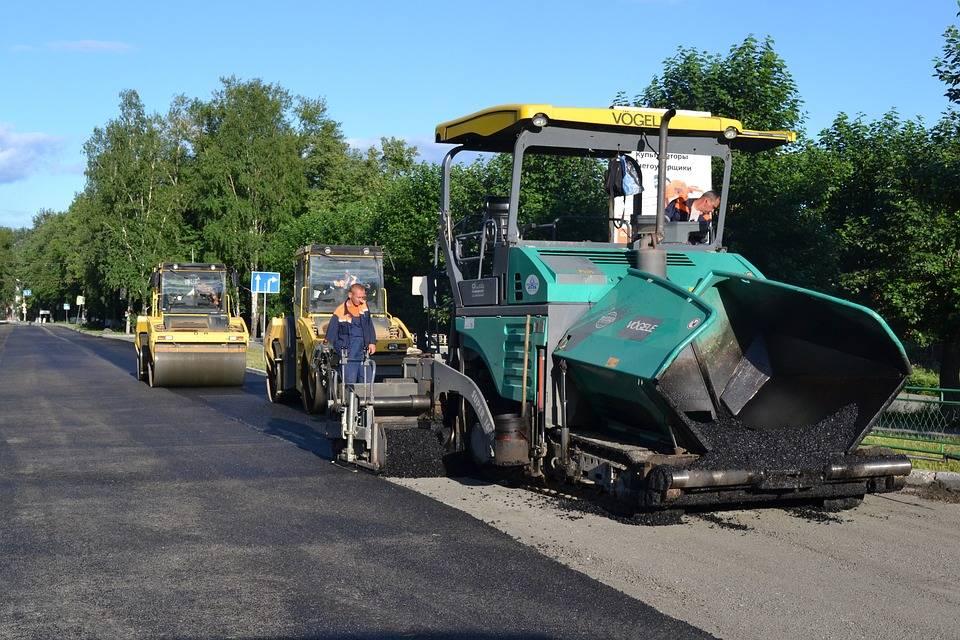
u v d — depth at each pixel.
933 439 10.80
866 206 18.33
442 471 9.76
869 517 7.86
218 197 56.06
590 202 9.09
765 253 15.62
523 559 6.46
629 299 7.85
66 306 120.00
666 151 8.27
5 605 5.50
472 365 9.63
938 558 6.57
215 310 23.44
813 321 7.27
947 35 13.63
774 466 7.24
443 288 10.32
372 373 10.52
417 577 6.04
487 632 5.02
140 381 23.67
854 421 7.62
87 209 68.12
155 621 5.22
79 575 6.11
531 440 8.28
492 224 9.13
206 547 6.82
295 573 6.14
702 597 5.64
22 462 10.73
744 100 16.67
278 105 57.56
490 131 9.06
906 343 18.19
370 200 36.31
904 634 5.04
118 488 9.14
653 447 7.70
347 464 10.54
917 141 16.86
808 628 5.11
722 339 7.64
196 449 11.84
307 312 17.17
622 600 5.57
